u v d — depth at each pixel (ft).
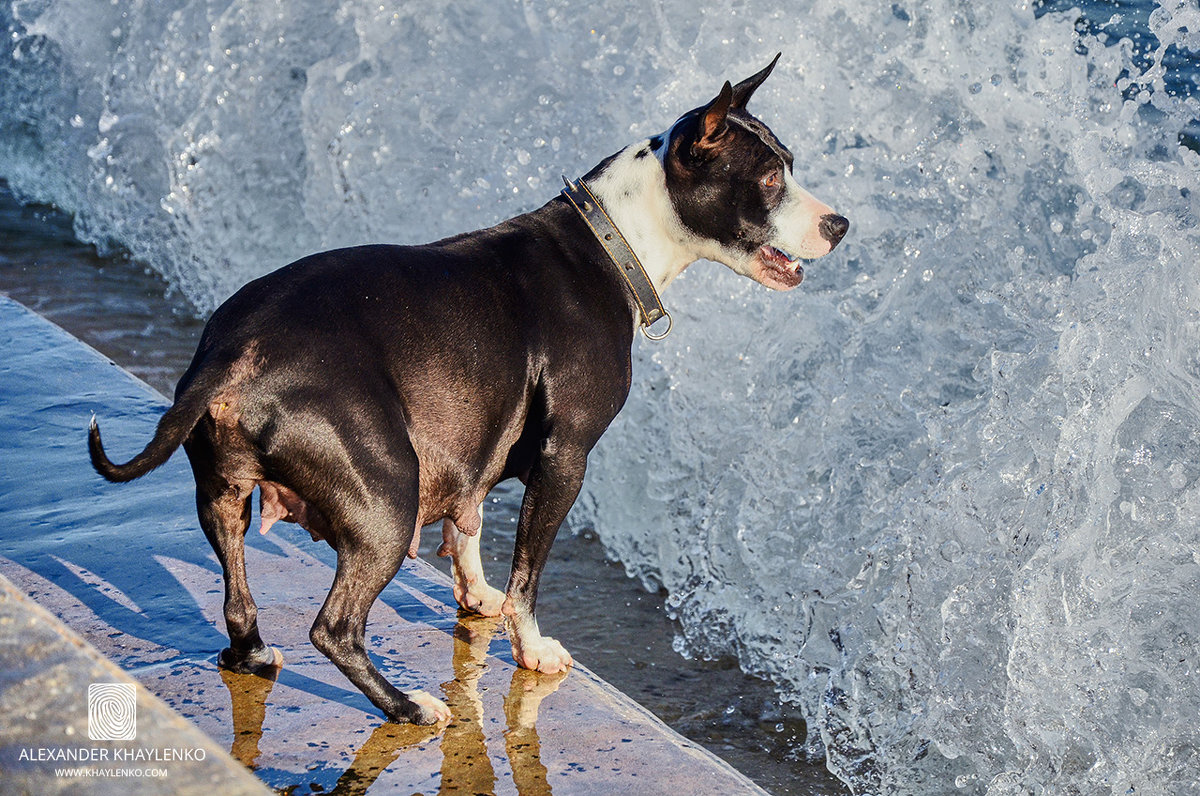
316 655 11.56
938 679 13.10
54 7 32.71
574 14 25.00
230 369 9.46
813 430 17.21
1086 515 13.41
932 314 18.17
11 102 34.65
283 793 9.35
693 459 18.17
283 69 27.68
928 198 20.90
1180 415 14.24
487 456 11.12
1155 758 11.98
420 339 10.37
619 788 9.64
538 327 11.30
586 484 18.74
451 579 13.71
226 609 10.73
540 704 10.95
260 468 9.84
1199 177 17.20
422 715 10.38
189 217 28.45
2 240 29.45
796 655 14.53
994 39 22.03
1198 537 13.34
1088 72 21.70
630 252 12.19
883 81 22.06
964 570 13.83
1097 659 12.61
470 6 25.62
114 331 23.93
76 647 6.56
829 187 21.18
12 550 13.48
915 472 16.14
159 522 14.37
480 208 24.22
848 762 12.46
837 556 15.61
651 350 19.33
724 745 12.71
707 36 22.77
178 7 29.63
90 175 31.99
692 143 12.18
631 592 16.07
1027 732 12.30
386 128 25.77
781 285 12.85
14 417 17.33
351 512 9.78
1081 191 20.52
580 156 23.11
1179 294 14.96
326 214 26.78
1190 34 19.79
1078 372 14.52
